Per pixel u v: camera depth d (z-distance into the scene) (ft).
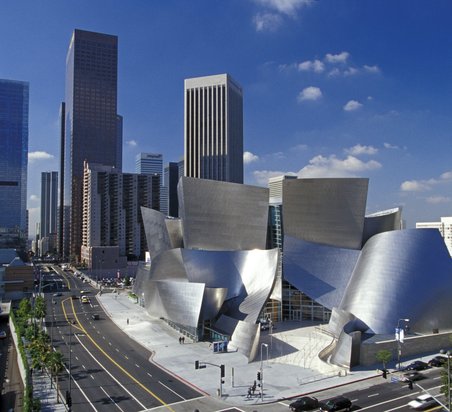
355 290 215.72
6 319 312.50
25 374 152.15
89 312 298.97
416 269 208.44
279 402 135.03
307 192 256.73
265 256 239.91
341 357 171.32
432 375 158.10
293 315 250.78
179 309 221.05
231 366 171.42
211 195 273.54
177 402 135.44
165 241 304.71
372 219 272.31
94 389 148.97
